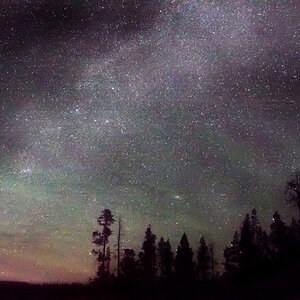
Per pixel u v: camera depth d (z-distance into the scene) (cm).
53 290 3803
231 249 5012
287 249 4597
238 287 3619
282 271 3841
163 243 5381
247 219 5172
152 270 5153
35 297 3456
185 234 5453
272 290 3319
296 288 3266
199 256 5284
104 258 5250
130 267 5084
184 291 3684
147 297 3528
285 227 4931
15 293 3588
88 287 4047
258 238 5009
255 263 4531
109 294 3691
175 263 5209
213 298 3341
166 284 4256
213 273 5150
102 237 5362
